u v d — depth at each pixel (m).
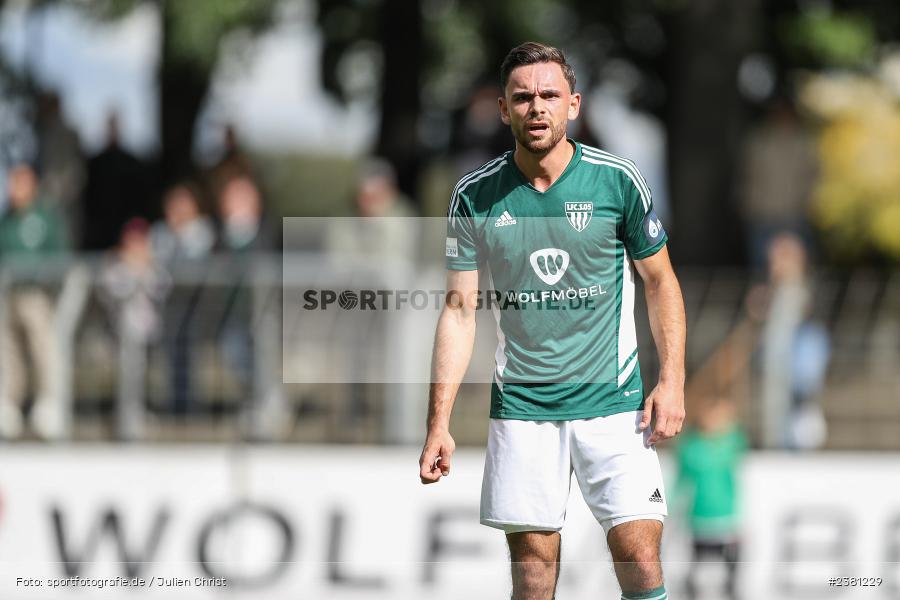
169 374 25.75
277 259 25.66
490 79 63.97
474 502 24.83
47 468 25.17
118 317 25.83
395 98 54.47
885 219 52.47
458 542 24.80
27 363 25.95
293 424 25.48
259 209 32.06
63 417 25.83
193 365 25.75
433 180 64.00
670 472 25.39
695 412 25.06
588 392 15.91
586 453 15.87
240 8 50.47
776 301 25.69
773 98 61.38
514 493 15.95
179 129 54.22
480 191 15.93
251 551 24.91
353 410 25.42
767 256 38.28
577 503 24.19
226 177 35.38
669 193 48.41
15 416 25.86
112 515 25.06
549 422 15.98
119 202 38.78
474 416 25.31
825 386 25.59
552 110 15.24
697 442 24.73
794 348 25.58
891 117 56.44
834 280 25.75
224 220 30.92
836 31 58.59
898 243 52.41
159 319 25.80
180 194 31.31
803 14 59.25
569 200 15.63
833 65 60.34
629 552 15.68
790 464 24.92
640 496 15.72
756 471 24.92
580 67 64.88
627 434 15.88
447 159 64.06
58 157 38.62
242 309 25.67
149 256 26.25
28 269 25.98
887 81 61.97
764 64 61.12
